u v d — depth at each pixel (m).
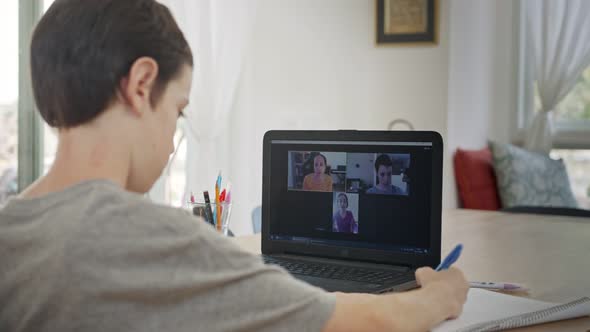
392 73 4.11
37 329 0.64
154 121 0.75
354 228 1.35
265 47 3.78
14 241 0.66
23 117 2.92
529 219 2.28
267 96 3.81
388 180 1.32
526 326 0.96
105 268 0.63
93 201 0.66
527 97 4.58
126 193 0.68
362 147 1.35
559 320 0.99
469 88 4.26
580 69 4.25
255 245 1.66
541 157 4.21
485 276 1.33
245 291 0.67
